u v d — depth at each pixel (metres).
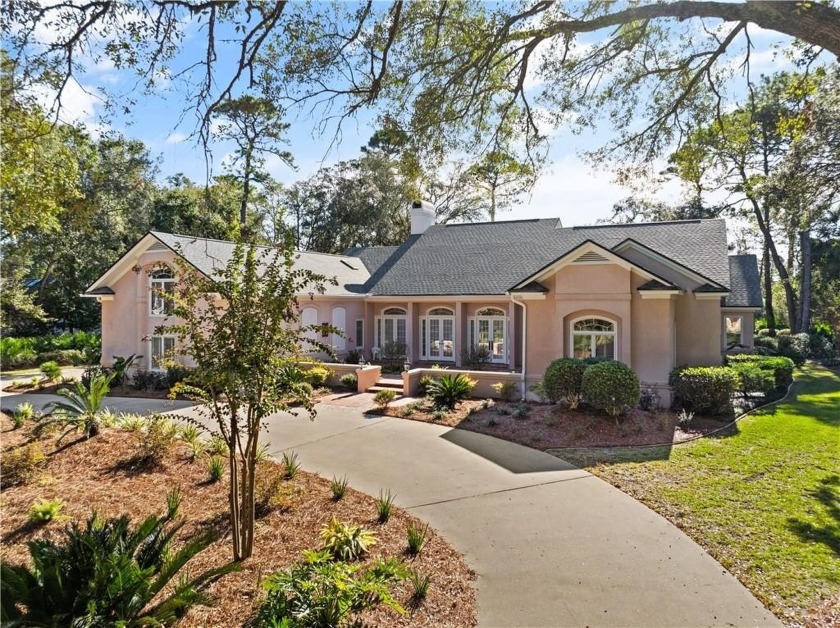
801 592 5.67
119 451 10.75
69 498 8.45
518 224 27.30
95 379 12.76
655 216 43.06
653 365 15.56
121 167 33.31
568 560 6.46
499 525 7.50
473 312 23.58
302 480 9.36
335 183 44.56
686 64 9.44
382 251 30.80
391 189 43.44
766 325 40.19
